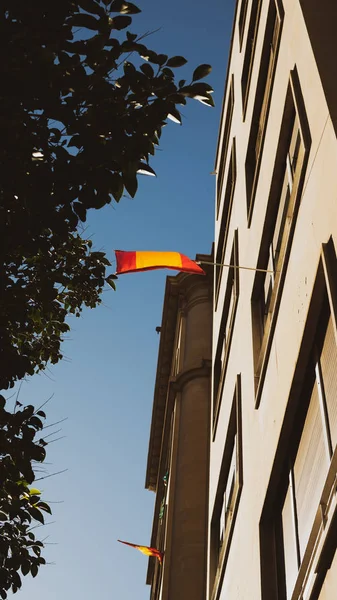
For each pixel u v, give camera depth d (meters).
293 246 11.47
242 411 15.43
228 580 14.86
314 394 10.17
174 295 34.94
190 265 13.67
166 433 33.59
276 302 12.29
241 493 14.29
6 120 7.20
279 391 11.52
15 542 8.84
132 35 7.57
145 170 7.59
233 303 18.92
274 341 12.37
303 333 10.23
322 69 10.45
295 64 12.10
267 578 11.16
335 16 11.41
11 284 8.88
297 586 9.25
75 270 10.96
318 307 9.96
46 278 9.14
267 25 17.08
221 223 24.03
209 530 18.98
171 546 24.27
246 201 18.20
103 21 7.41
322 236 9.67
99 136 7.41
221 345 22.23
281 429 11.00
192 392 28.81
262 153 15.70
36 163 7.45
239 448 14.95
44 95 7.21
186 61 7.75
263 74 17.89
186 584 22.83
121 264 13.55
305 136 10.81
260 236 15.30
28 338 10.90
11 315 8.52
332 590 8.05
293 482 10.84
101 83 7.43
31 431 8.34
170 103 7.61
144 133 7.55
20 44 7.16
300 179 11.09
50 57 7.15
